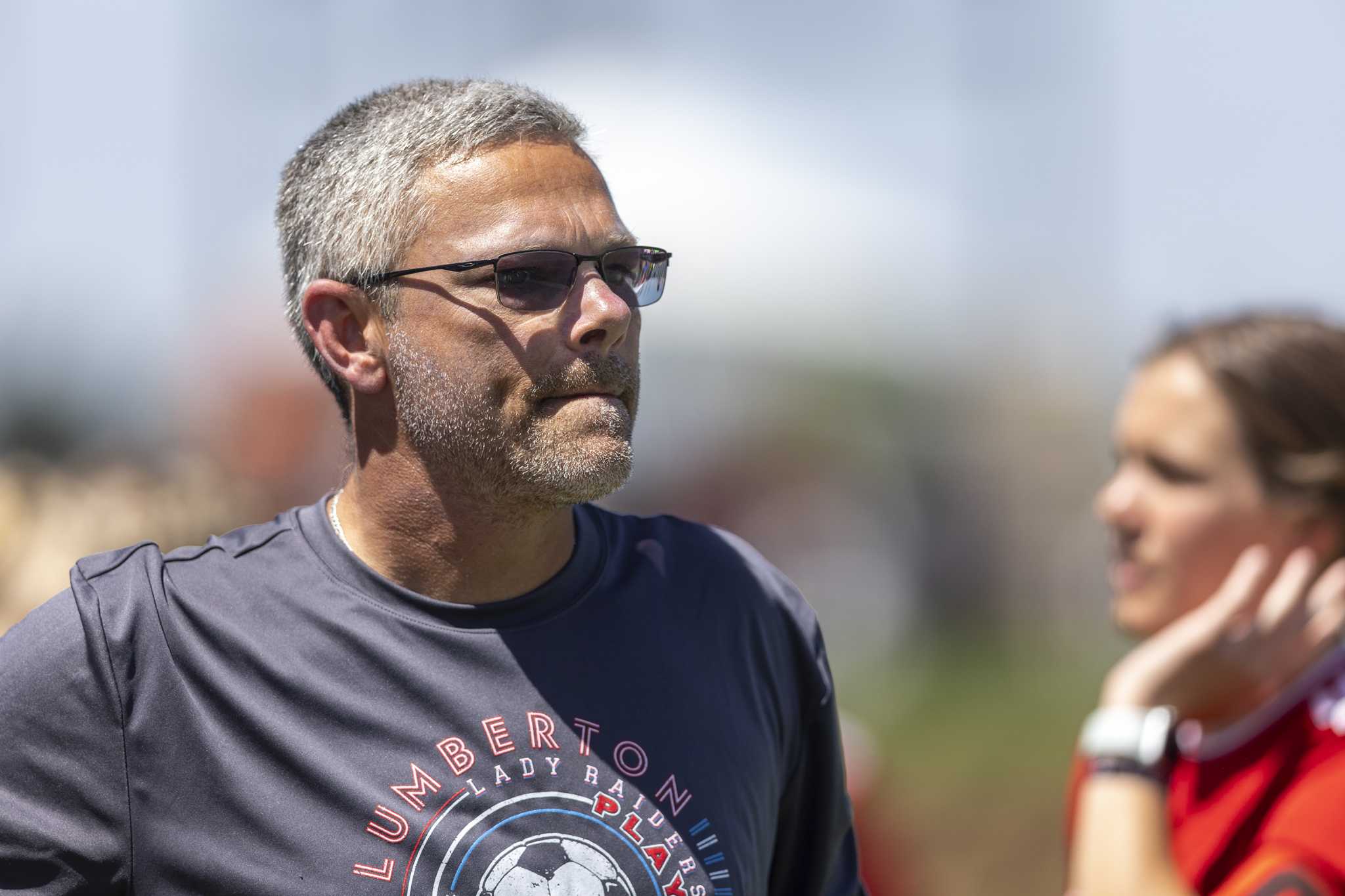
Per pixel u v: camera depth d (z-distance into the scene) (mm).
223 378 28250
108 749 5562
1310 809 6652
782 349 37281
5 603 9773
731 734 6094
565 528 6242
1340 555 7359
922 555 42906
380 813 5504
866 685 34219
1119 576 7852
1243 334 7531
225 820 5535
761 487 37656
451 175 6055
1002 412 46344
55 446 16062
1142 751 7160
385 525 6160
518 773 5664
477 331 5926
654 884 5625
